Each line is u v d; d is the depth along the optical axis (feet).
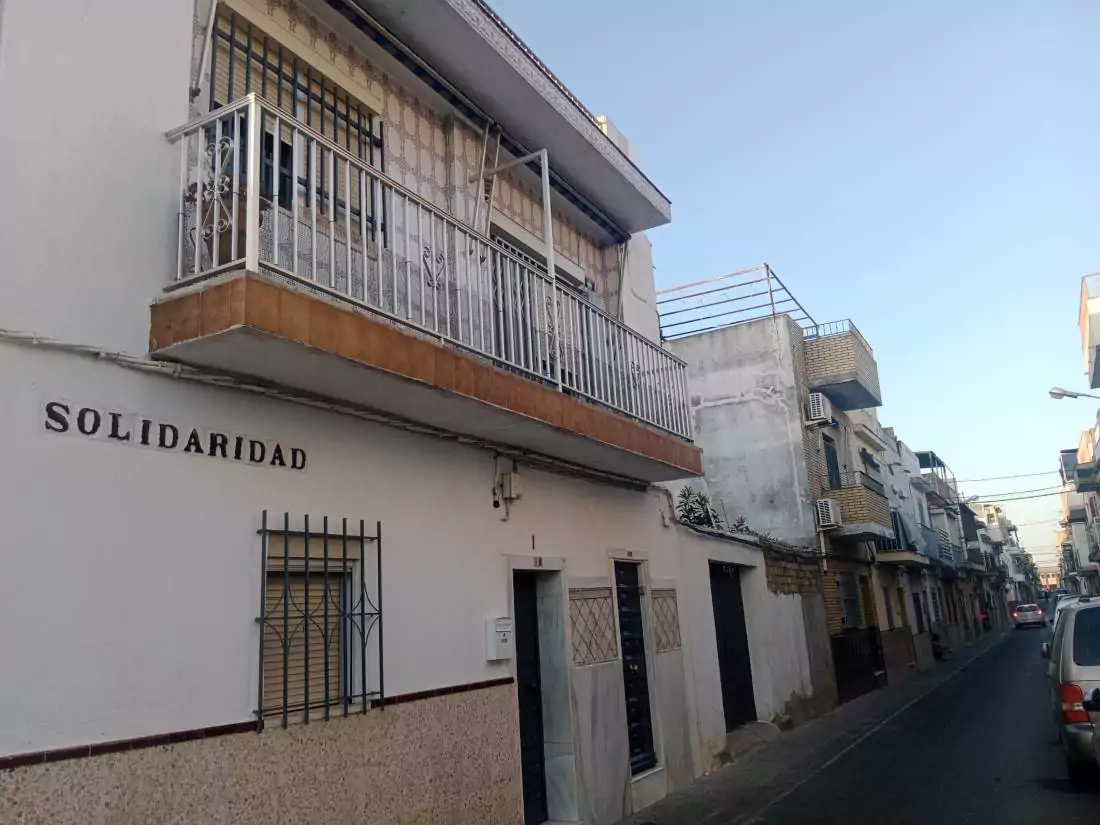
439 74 25.18
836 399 69.87
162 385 14.88
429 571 20.52
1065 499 229.86
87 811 12.42
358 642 18.07
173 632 14.20
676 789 30.42
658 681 30.94
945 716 46.68
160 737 13.60
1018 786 28.25
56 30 14.46
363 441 19.22
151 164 15.55
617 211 35.04
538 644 25.93
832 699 51.65
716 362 63.67
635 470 30.04
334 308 15.76
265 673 15.89
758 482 60.44
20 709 11.92
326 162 16.61
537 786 24.45
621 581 30.48
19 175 13.43
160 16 16.44
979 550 172.55
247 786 14.83
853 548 66.39
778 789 30.30
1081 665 26.37
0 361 12.58
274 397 16.97
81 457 13.34
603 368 27.14
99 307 14.11
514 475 24.53
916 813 25.62
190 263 15.69
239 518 15.79
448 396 18.83
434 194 25.53
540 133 28.86
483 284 23.67
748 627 42.93
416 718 18.99
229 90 19.12
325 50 22.11
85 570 13.08
